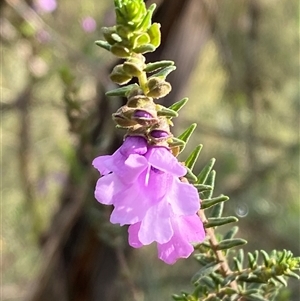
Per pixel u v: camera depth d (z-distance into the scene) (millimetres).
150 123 106
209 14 256
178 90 249
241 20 357
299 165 375
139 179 107
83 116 209
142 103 107
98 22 361
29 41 309
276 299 183
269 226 368
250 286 139
